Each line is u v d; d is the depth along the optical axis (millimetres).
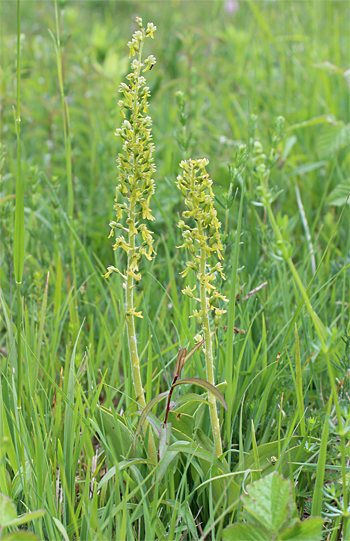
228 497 1703
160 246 3514
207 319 1642
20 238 1677
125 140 1604
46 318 2656
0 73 4367
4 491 1623
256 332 2592
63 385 2062
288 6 4812
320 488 1576
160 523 1630
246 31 7078
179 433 1761
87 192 4535
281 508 1461
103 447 1857
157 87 5453
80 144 5070
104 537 1515
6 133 4352
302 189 4039
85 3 9867
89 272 3135
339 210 3717
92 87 5715
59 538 1576
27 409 2074
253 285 2785
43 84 5645
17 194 1649
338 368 2020
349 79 3910
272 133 2756
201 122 4684
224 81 6105
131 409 2031
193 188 1530
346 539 1557
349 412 1539
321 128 4574
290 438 1727
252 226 2955
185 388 2098
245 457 1789
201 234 1575
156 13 8445
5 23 8898
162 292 3031
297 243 3566
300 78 5520
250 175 3061
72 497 1748
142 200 1636
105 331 2447
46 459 1670
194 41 7145
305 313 2340
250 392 2143
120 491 1872
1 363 2303
